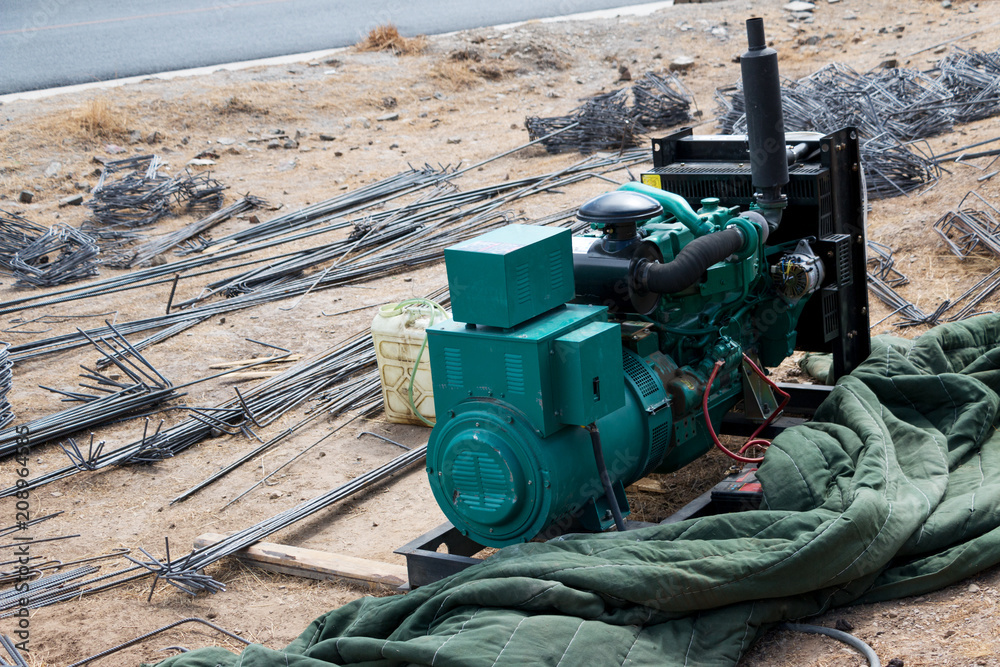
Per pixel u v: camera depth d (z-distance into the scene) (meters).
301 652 4.32
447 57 20.55
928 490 4.70
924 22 20.44
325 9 28.77
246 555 5.79
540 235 4.57
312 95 18.91
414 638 4.18
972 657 3.75
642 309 5.05
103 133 16.89
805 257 5.65
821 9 22.36
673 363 5.23
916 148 11.67
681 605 4.09
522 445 4.44
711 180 6.00
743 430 6.07
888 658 3.88
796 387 6.27
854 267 6.12
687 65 19.56
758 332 5.92
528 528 4.61
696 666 3.91
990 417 5.36
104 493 6.86
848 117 12.20
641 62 20.30
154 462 7.22
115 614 5.39
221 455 7.27
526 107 18.30
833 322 6.04
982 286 8.22
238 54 23.67
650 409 4.93
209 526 6.30
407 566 5.10
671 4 26.67
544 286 4.55
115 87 19.27
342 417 7.72
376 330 7.24
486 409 4.56
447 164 15.18
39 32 26.66
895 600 4.30
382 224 12.04
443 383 4.70
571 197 12.78
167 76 21.50
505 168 14.73
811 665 3.95
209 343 9.31
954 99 13.32
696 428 5.40
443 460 4.73
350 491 6.39
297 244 12.16
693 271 4.79
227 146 16.62
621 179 13.34
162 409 8.06
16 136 16.58
